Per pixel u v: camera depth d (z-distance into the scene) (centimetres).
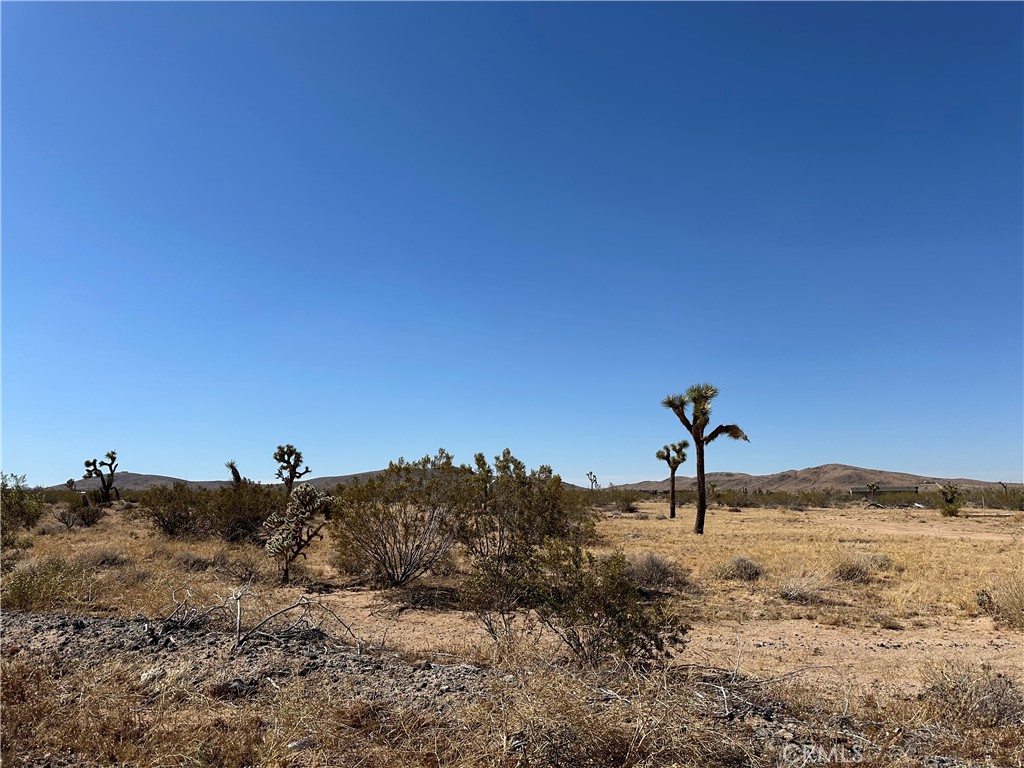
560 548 784
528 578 809
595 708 473
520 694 487
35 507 2002
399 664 680
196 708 545
